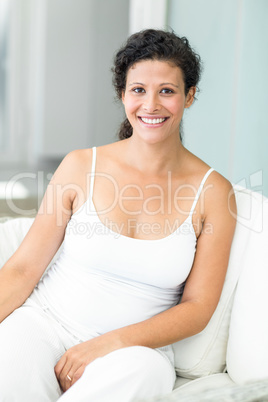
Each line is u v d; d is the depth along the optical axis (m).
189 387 1.54
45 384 1.41
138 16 4.98
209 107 4.30
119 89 1.71
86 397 1.27
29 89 7.43
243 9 3.90
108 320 1.60
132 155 1.67
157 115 1.58
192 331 1.57
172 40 1.57
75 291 1.62
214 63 4.24
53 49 7.38
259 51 3.86
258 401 0.82
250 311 1.53
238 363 1.52
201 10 4.33
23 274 1.66
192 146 4.53
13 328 1.50
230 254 1.68
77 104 7.68
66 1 7.32
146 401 0.87
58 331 1.58
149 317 1.63
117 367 1.31
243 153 4.04
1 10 7.15
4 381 1.33
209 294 1.61
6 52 7.27
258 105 3.90
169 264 1.58
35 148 7.55
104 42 7.65
